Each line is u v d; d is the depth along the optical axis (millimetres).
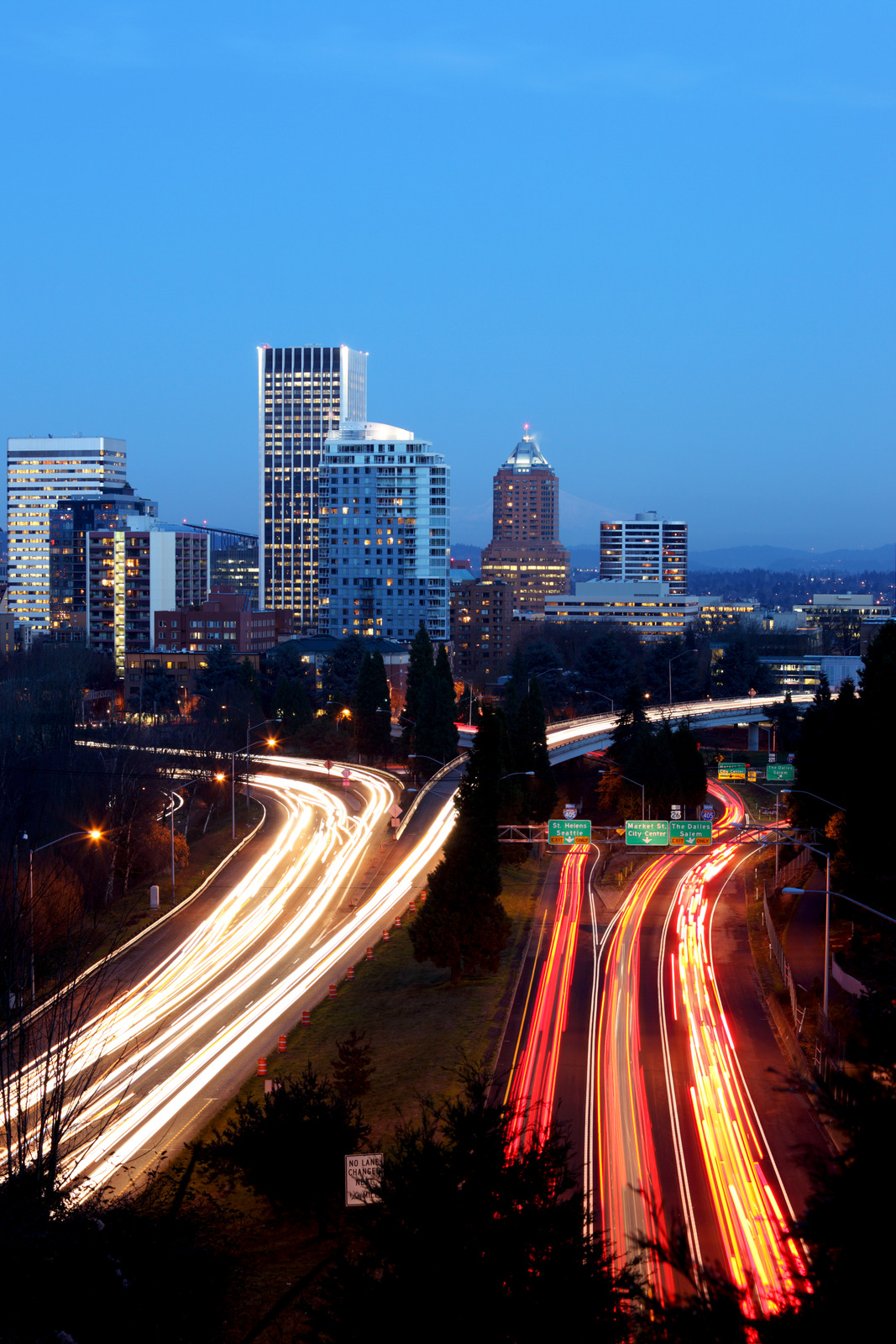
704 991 58812
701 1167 37719
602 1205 34719
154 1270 25359
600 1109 42906
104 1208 29297
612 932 71938
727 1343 14039
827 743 84250
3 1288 21000
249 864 93500
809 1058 45156
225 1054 52500
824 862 78438
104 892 82500
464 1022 54156
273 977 65062
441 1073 47188
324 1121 35375
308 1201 34156
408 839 101812
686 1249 15336
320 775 136000
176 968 67000
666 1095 44281
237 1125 37906
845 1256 14055
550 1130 26750
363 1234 23203
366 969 65812
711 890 84562
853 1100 15039
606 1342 19953
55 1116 25922
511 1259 20812
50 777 90125
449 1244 21031
